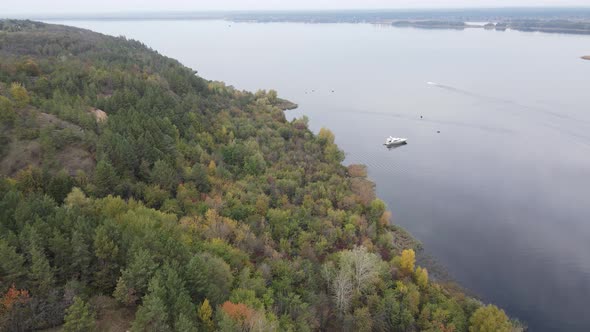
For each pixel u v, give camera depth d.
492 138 184.50
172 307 52.25
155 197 87.31
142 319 49.28
